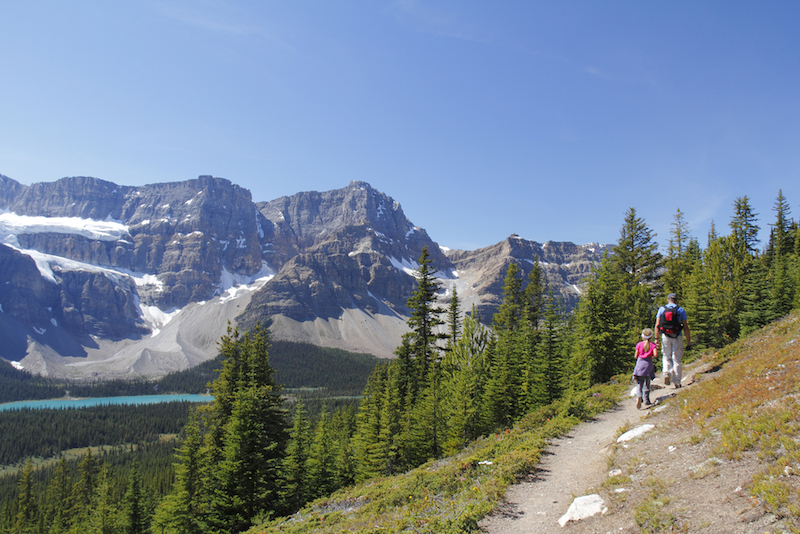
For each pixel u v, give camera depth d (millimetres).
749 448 8523
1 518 90688
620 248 49750
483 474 13773
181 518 40281
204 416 43688
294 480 45719
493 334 45844
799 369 11391
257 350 48375
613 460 11352
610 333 36219
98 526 58938
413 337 47562
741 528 6402
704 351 23812
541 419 19656
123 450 140625
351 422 82250
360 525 13906
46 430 148750
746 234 55969
